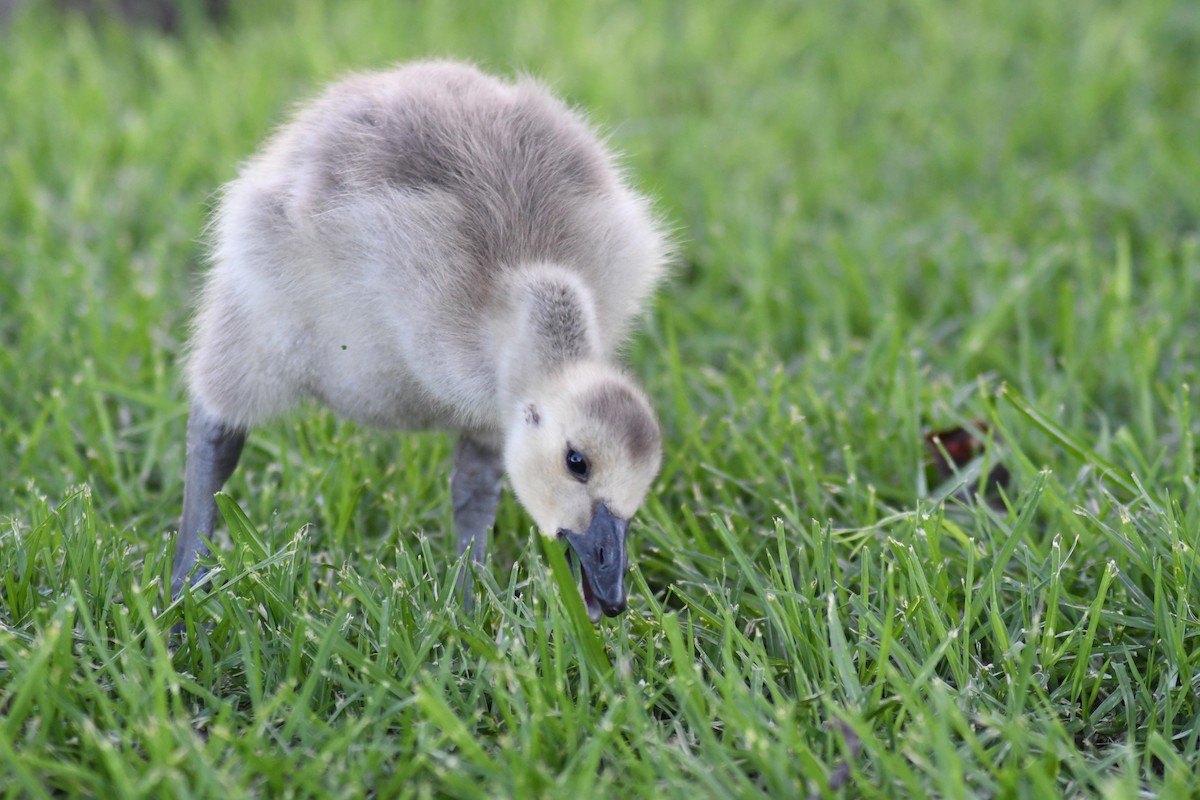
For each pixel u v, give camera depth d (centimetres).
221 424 778
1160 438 942
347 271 725
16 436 912
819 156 1403
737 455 915
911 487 880
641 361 1066
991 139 1455
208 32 1738
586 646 656
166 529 855
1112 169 1341
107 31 1700
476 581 754
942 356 1052
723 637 693
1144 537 758
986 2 1792
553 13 1761
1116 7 1781
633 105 1511
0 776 571
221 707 621
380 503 866
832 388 988
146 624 621
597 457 671
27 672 602
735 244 1228
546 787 573
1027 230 1260
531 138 806
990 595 710
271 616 700
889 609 680
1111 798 543
